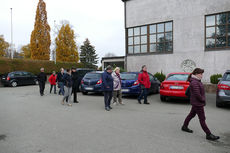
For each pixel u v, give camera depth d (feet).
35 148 11.88
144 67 28.53
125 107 25.93
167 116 20.57
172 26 53.88
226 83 24.67
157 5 55.98
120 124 17.29
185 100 32.35
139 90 32.86
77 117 19.99
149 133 14.80
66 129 15.80
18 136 14.11
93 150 11.56
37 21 119.14
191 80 14.37
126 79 33.83
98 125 16.98
